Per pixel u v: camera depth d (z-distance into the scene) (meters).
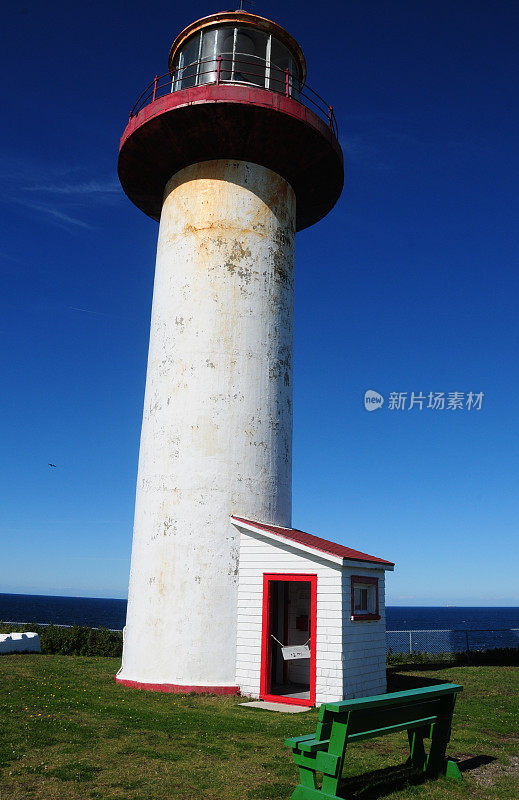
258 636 13.62
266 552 14.02
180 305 16.27
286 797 6.84
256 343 16.17
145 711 11.22
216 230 16.56
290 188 18.64
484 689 15.09
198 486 14.77
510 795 7.16
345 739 6.52
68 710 10.90
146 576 14.71
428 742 9.43
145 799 6.67
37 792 6.83
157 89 17.64
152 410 16.08
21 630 23.88
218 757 8.38
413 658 22.64
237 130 16.66
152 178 19.05
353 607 13.47
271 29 18.67
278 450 16.00
